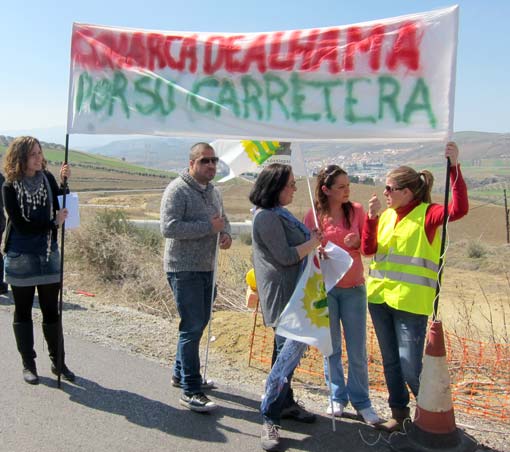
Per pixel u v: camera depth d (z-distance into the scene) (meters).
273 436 4.25
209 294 5.10
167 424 4.61
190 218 4.88
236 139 4.71
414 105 4.20
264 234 4.33
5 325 7.19
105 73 5.04
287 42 4.52
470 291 14.49
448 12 4.09
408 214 4.42
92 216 13.05
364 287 4.88
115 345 6.62
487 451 4.26
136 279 10.70
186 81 4.82
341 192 4.78
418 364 4.37
